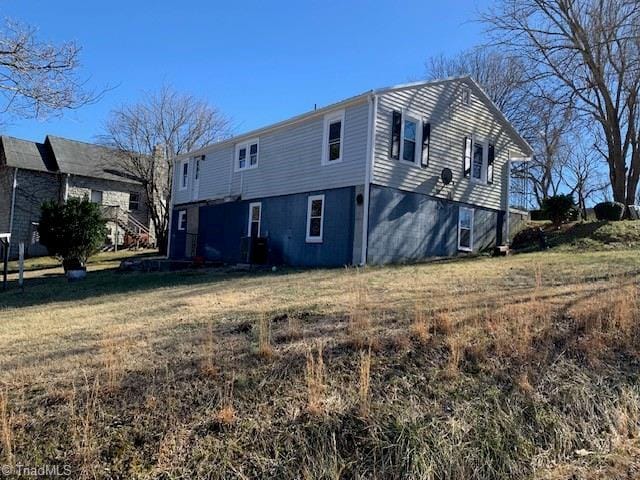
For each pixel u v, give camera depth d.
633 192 20.53
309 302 7.07
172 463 3.16
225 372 4.17
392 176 13.80
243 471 3.12
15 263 24.22
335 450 3.29
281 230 15.85
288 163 15.91
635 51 17.94
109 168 29.30
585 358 4.52
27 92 9.12
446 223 15.44
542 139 26.56
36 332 6.54
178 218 21.98
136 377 4.15
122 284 13.41
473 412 3.70
